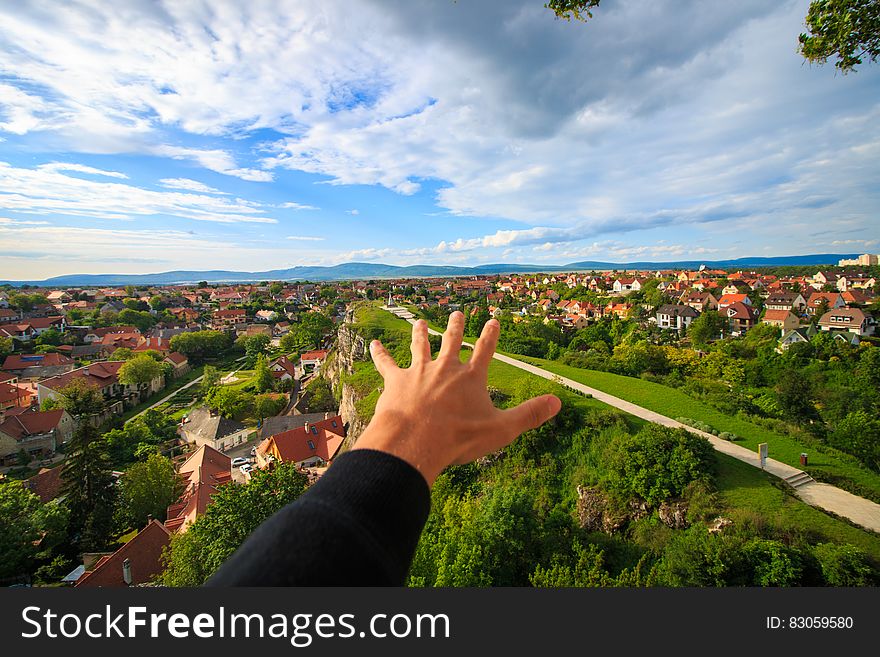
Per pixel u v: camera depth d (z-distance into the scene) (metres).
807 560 11.75
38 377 73.56
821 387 40.22
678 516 15.70
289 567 0.89
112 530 30.48
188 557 17.38
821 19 6.19
